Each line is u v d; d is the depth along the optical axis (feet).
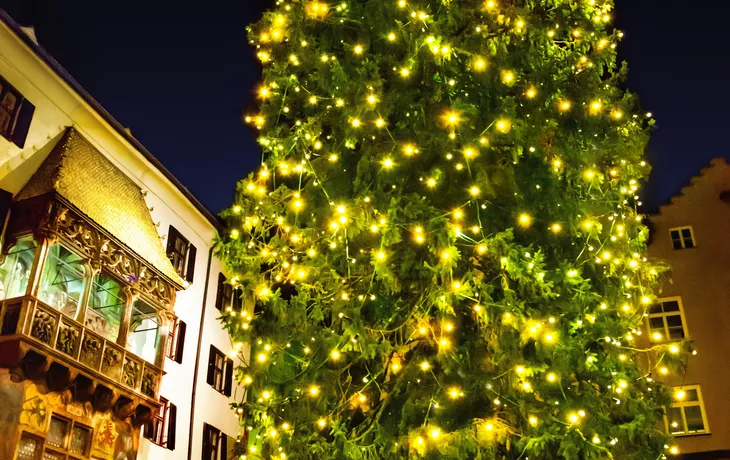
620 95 39.09
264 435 34.17
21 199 44.06
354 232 31.63
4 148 44.37
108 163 53.88
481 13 34.58
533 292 29.50
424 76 34.14
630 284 37.06
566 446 26.76
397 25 34.65
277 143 37.37
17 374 39.78
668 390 35.58
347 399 32.94
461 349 30.27
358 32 36.81
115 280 48.91
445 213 29.71
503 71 33.30
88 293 45.42
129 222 51.85
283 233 37.83
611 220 37.14
